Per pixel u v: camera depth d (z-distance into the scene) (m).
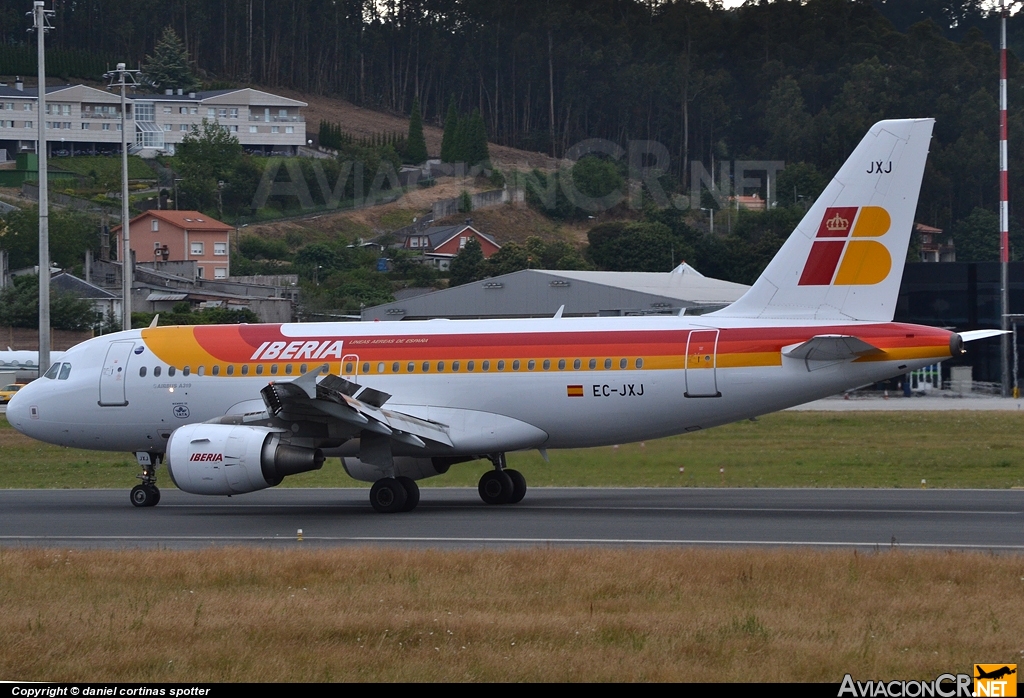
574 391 88.81
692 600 51.25
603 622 46.78
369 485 114.69
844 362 84.62
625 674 40.16
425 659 42.31
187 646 44.81
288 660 42.47
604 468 116.75
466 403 91.06
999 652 42.44
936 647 43.16
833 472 113.94
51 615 50.19
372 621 47.09
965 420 165.50
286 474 85.81
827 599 51.00
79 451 151.50
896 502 89.69
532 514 85.44
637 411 87.94
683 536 72.50
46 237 167.12
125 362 99.88
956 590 52.41
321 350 95.56
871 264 86.50
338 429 87.25
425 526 79.81
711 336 87.00
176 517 88.44
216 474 84.44
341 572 58.69
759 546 68.00
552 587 54.28
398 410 92.00
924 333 83.88
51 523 85.25
